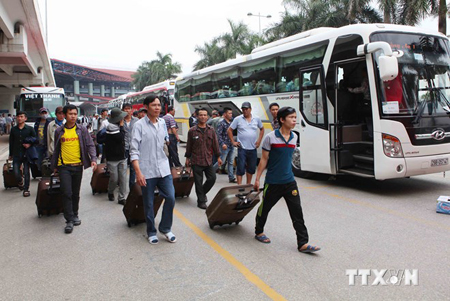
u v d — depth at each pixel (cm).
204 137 660
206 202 701
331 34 823
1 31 1642
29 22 1705
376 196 738
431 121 731
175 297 348
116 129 696
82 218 621
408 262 418
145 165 480
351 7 2152
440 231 520
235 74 1222
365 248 462
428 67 754
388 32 740
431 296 343
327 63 827
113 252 464
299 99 895
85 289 368
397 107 712
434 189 782
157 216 622
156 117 486
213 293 354
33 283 384
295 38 989
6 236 539
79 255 457
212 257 441
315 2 2508
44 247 488
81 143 564
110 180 717
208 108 1440
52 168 555
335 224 562
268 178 457
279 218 600
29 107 1916
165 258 441
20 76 2897
